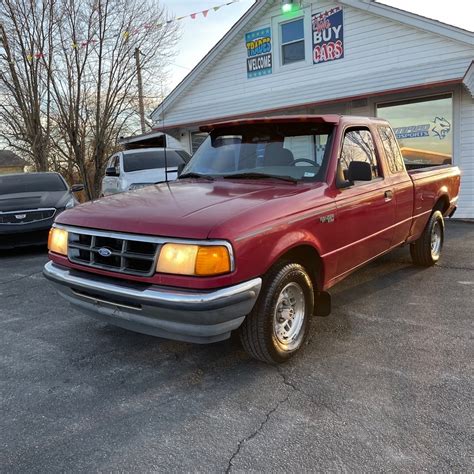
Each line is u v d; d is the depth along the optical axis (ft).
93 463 7.86
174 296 9.06
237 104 46.14
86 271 10.67
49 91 59.72
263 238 9.78
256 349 10.63
